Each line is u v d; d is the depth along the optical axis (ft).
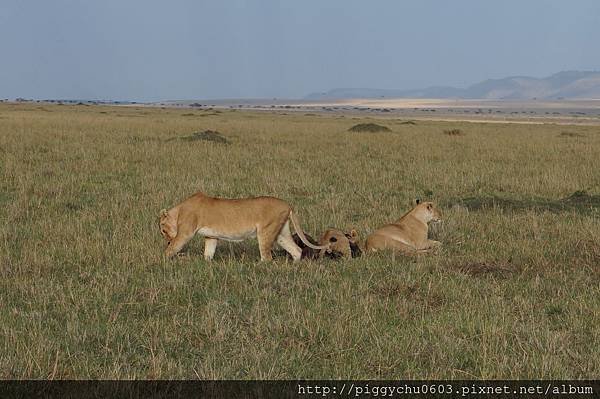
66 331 29.81
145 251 44.60
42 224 51.78
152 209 58.90
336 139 142.72
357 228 53.93
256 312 32.27
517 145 133.08
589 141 150.41
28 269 40.01
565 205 65.46
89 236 48.39
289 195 68.74
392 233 47.06
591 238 48.55
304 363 27.20
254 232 43.70
